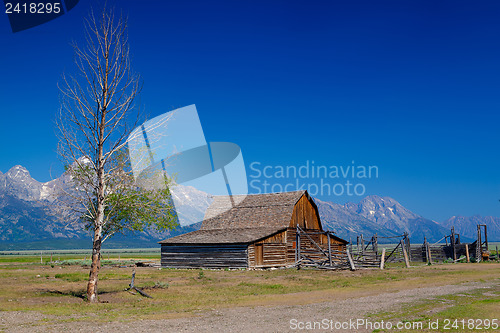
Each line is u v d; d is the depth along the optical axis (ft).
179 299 67.72
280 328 42.19
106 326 44.09
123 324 45.21
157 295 73.15
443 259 198.59
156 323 45.70
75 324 45.24
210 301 64.49
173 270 148.66
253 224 171.83
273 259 156.66
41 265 182.09
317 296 68.80
